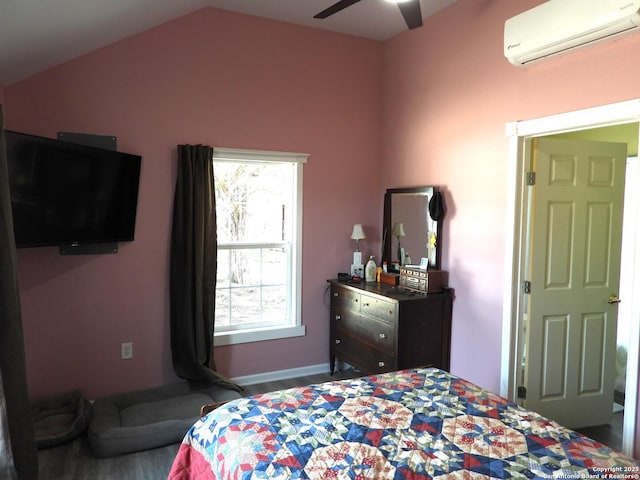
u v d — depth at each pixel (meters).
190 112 3.58
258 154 3.82
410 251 3.92
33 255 3.16
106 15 2.78
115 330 3.44
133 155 3.27
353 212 4.31
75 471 2.60
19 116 3.08
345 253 4.29
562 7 2.48
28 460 2.19
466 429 1.74
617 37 2.35
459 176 3.46
